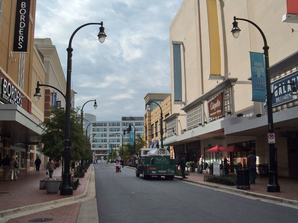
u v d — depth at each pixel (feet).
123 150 219.20
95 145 472.03
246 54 78.59
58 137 55.57
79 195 41.86
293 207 32.14
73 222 25.67
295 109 49.34
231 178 54.60
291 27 61.57
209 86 101.35
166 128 152.15
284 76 56.85
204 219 26.30
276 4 66.44
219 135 94.58
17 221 25.88
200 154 114.62
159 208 32.19
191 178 72.02
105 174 104.37
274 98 59.67
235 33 46.09
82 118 61.41
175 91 128.57
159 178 81.10
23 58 88.79
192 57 118.83
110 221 26.32
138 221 26.05
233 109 76.43
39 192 45.21
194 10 116.78
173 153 152.25
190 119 109.40
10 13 73.41
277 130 65.77
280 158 69.82
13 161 70.03
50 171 68.13
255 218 26.48
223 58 90.53
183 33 131.13
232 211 29.91
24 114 61.05
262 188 46.83
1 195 41.55
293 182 55.72
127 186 57.82
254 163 54.85
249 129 63.46
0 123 59.16
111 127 479.82
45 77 154.51
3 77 67.10
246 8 78.69
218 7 94.68
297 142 68.18
